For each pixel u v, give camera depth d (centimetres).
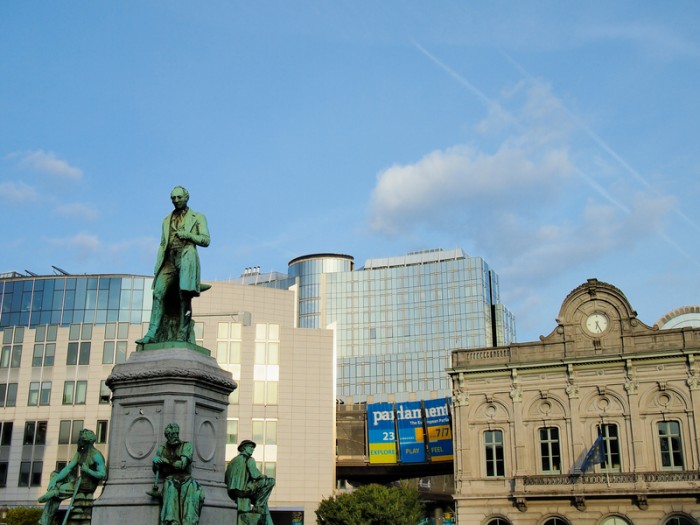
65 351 7688
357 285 17700
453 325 16725
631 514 5097
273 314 9112
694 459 5053
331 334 7912
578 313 5600
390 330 17175
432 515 9944
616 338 5453
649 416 5238
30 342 7769
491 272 17638
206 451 1738
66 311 8669
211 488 1714
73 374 7619
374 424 7338
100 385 7550
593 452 5200
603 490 5147
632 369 5319
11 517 6200
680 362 5225
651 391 5266
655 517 5031
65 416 7512
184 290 1803
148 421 1683
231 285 9006
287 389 7638
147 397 1695
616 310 5500
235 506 1764
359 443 7956
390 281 17525
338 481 8725
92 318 8625
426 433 7150
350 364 17175
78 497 1695
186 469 1594
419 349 16850
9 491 7388
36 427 7519
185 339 1823
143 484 1630
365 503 5797
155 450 1655
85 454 1750
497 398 5650
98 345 7669
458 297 16850
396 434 7256
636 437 5216
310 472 7469
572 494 5206
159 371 1686
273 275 18725
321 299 17800
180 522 1552
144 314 8631
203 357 1786
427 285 17188
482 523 5459
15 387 7662
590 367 5444
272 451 7450
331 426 7656
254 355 7669
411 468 7638
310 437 7562
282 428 7531
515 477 5412
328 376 7769
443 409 7144
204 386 1734
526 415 5550
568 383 5478
